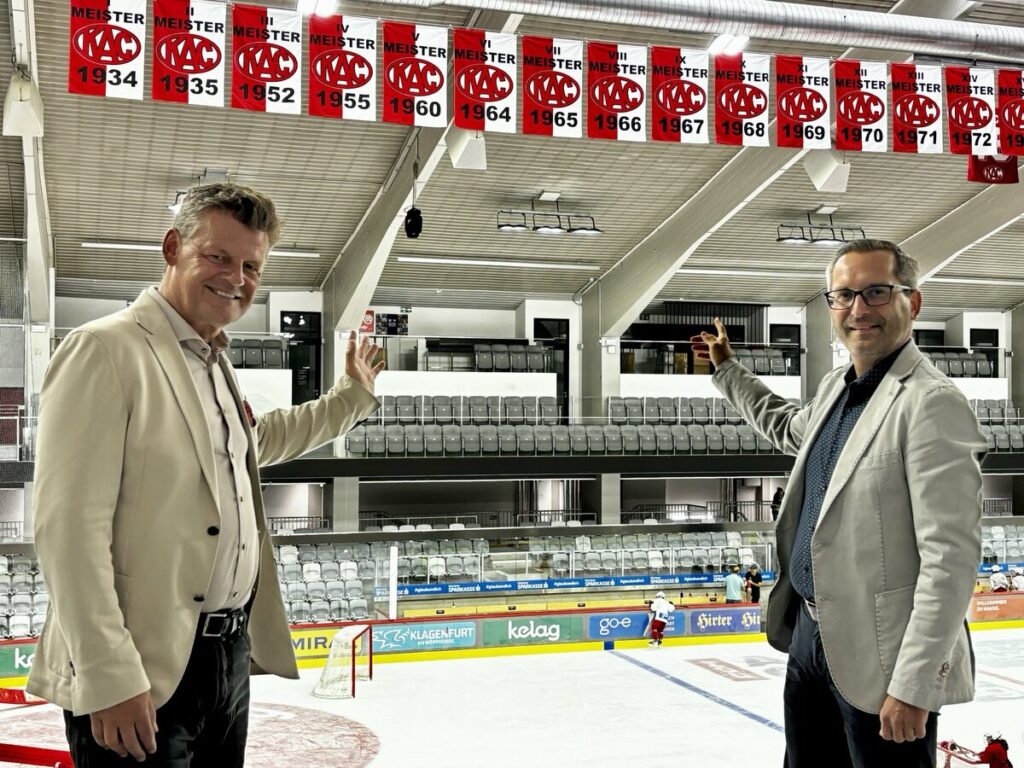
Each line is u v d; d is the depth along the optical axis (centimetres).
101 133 1870
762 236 2689
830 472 320
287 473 2362
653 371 3047
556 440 2661
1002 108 1508
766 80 1442
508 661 1689
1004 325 3409
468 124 1311
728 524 2691
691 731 1216
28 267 1964
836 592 301
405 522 2794
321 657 1641
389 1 1266
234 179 2097
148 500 243
